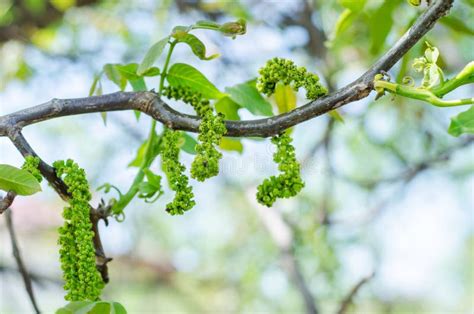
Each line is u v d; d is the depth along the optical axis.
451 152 3.81
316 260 4.66
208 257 6.49
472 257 8.03
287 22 4.15
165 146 1.61
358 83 1.49
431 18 1.47
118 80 1.87
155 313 6.66
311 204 4.75
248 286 5.93
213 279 6.50
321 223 4.29
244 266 6.10
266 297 5.87
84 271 1.52
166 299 6.70
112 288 6.47
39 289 5.20
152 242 6.66
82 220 1.54
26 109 1.61
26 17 4.27
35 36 4.36
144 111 1.66
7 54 4.39
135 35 4.75
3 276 5.13
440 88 1.46
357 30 3.79
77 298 1.53
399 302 6.25
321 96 1.54
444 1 1.46
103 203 1.74
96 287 1.54
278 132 1.52
